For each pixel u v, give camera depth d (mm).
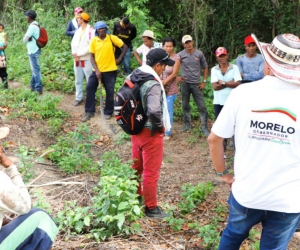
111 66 8172
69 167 6160
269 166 2795
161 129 4496
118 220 4180
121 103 4477
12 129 7449
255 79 6969
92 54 8188
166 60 4523
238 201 2941
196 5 12477
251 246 4238
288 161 2777
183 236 4492
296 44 2773
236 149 2943
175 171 6797
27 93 9094
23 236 2873
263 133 2785
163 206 5051
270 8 12297
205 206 5289
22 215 2910
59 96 9375
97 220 4301
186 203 5301
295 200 2824
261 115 2777
